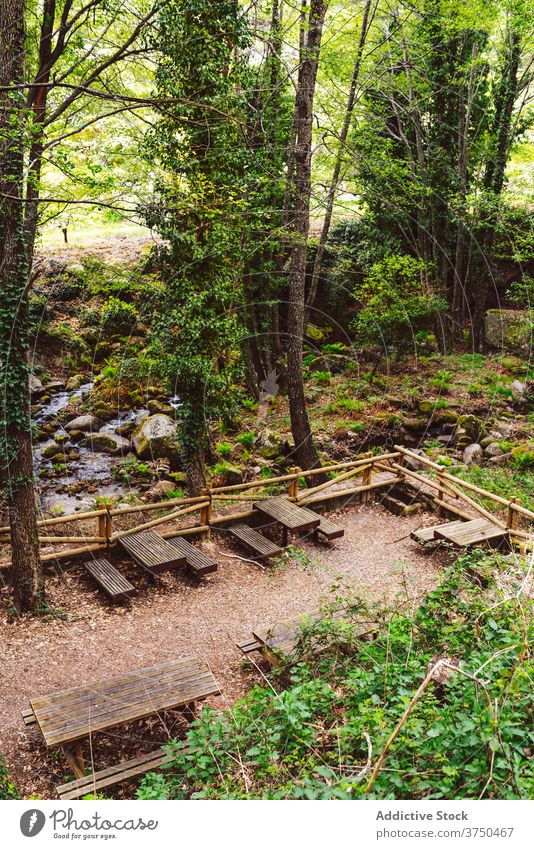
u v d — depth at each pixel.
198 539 9.43
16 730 5.84
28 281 7.42
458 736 3.63
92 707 5.39
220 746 4.74
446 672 4.88
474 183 18.12
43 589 7.60
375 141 17.20
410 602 6.74
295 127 14.39
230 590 8.35
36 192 7.44
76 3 11.15
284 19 15.80
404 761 3.68
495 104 17.31
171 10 9.34
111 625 7.46
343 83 15.48
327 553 9.31
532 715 3.73
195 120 9.75
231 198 9.95
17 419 7.27
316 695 4.95
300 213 11.11
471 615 5.42
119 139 9.72
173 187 9.16
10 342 7.27
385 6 16.14
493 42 16.31
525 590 5.32
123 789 5.28
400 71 17.16
